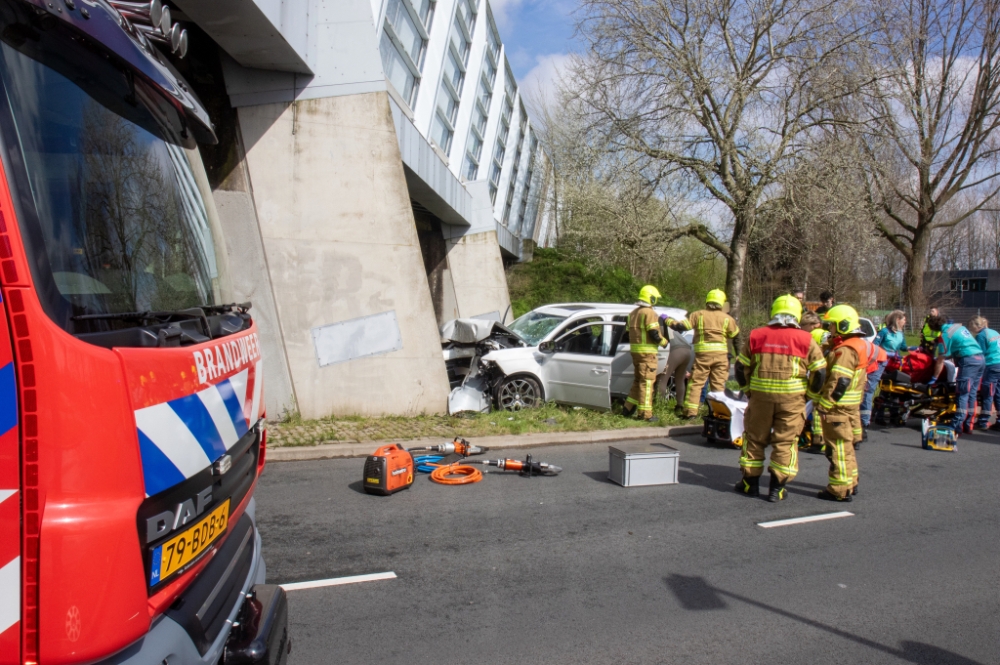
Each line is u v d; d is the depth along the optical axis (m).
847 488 6.61
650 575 4.73
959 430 10.77
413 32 16.59
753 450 6.77
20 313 1.67
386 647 3.64
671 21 16.88
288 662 3.46
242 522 3.12
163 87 2.62
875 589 4.59
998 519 6.20
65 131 2.00
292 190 9.75
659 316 10.23
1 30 1.79
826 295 12.14
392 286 10.02
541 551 5.11
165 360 2.08
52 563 1.69
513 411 10.26
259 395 3.22
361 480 6.91
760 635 3.90
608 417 9.99
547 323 11.98
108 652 1.78
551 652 3.64
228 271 3.30
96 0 2.22
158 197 2.55
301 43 9.09
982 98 25.56
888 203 24.25
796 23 16.56
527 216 41.28
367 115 9.92
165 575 2.07
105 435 1.78
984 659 3.69
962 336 10.62
